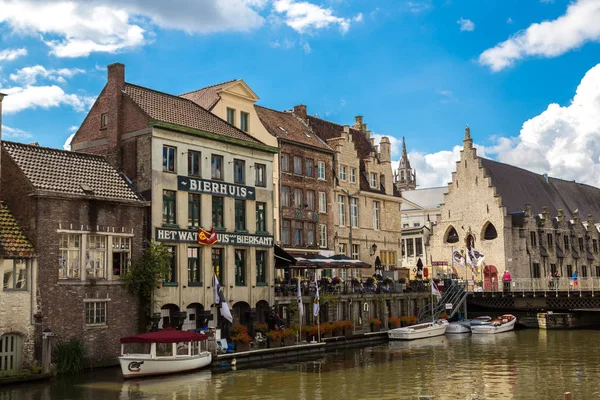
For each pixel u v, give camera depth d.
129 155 37.47
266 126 48.81
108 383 28.56
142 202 35.00
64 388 27.31
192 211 38.50
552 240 77.12
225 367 33.38
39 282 30.09
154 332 31.34
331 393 26.78
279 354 36.94
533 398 25.84
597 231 85.75
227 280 39.78
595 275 83.44
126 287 34.12
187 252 37.69
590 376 30.95
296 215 49.19
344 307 46.94
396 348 42.44
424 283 57.25
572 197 90.69
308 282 46.19
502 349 41.75
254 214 42.38
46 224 30.72
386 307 51.16
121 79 38.72
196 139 39.00
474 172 75.06
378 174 61.16
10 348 28.83
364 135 65.50
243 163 42.22
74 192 31.95
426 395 26.45
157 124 36.66
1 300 28.55
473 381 29.59
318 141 54.03
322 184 52.66
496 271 72.38
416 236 82.31
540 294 58.88
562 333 53.50
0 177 31.70
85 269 32.09
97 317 32.66
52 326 30.48
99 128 39.44
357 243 57.00
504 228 72.19
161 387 27.86
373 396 26.22
